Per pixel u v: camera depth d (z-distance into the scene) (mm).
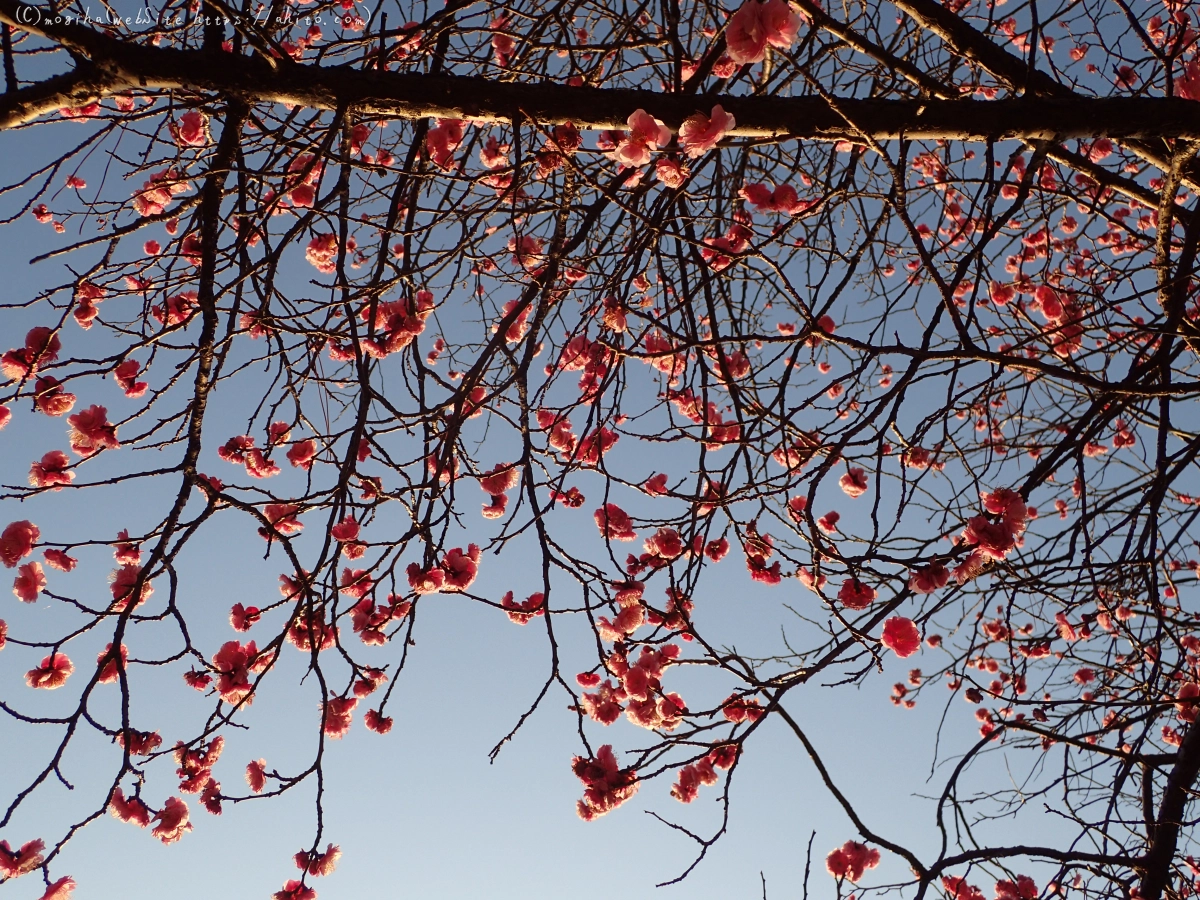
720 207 3547
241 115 2592
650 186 2967
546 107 2531
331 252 3541
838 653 2416
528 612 2797
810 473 2354
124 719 1990
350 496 2523
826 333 2234
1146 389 2172
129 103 3451
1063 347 3234
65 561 2949
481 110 2521
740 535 2805
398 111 2521
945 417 2496
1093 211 3309
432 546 2484
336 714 2994
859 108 2635
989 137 2668
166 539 2195
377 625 2979
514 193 2607
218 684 2641
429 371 2811
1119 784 2875
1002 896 3129
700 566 2646
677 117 2578
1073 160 3193
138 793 2062
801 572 3197
